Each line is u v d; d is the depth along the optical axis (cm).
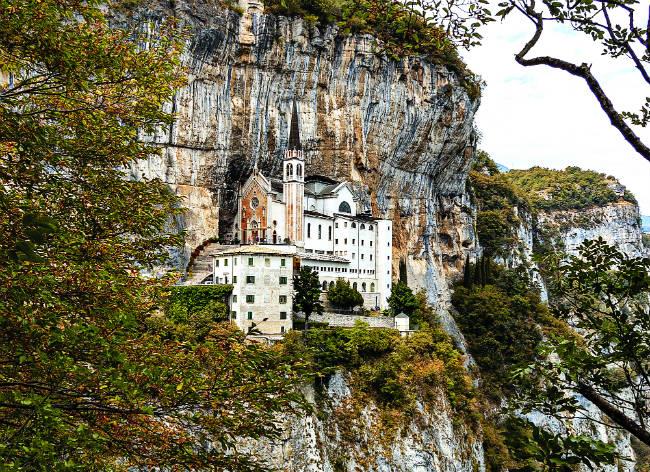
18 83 1955
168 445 1877
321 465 6500
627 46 1391
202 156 9600
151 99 2384
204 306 7825
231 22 9588
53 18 1803
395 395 7744
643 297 1596
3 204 1551
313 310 8319
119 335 1869
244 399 1891
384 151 11850
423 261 12875
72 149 2067
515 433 1333
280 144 10488
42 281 1588
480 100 13550
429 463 7550
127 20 8131
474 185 18412
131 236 2656
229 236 10444
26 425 1519
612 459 1209
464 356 11481
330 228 10931
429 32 1658
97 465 1812
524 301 12988
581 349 1504
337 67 10881
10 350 1642
